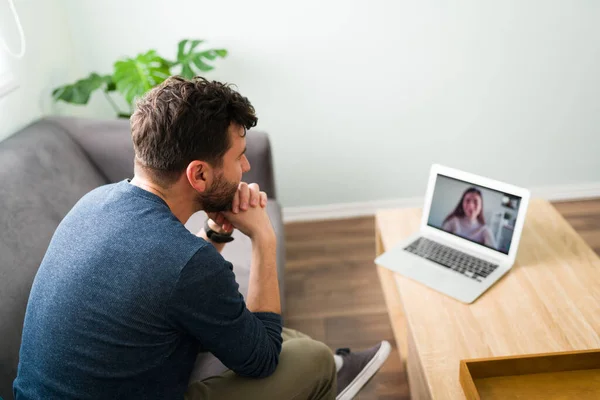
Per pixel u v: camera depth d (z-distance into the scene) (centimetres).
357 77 262
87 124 213
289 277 244
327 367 131
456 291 155
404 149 277
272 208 215
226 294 104
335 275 243
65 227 109
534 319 142
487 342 137
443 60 259
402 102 268
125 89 226
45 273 106
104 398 101
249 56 259
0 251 148
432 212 182
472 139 275
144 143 108
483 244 170
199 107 107
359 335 206
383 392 179
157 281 99
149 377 103
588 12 250
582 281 154
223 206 119
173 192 112
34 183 178
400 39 255
